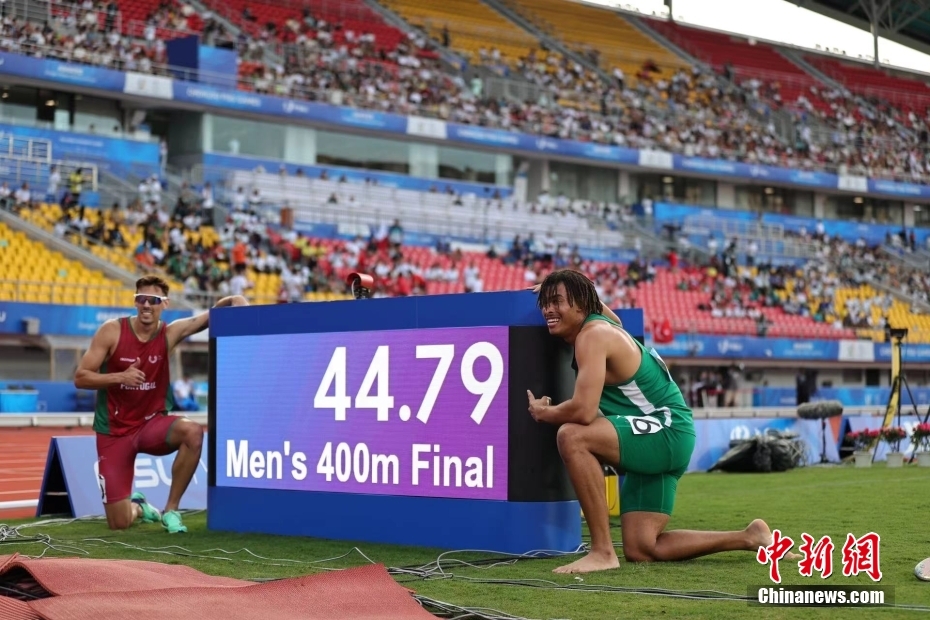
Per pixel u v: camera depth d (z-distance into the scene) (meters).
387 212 116.69
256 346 25.44
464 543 21.81
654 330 113.00
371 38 131.00
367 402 23.42
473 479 21.77
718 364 120.44
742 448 49.16
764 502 32.59
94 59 101.94
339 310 24.02
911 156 165.88
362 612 14.48
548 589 17.00
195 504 32.75
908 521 26.23
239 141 114.00
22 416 74.38
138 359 26.59
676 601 15.84
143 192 98.56
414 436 22.64
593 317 20.00
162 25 113.44
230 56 110.56
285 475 24.75
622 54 157.62
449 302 22.30
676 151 140.62
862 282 144.38
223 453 25.92
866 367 132.88
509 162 133.12
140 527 26.92
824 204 160.25
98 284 87.81
